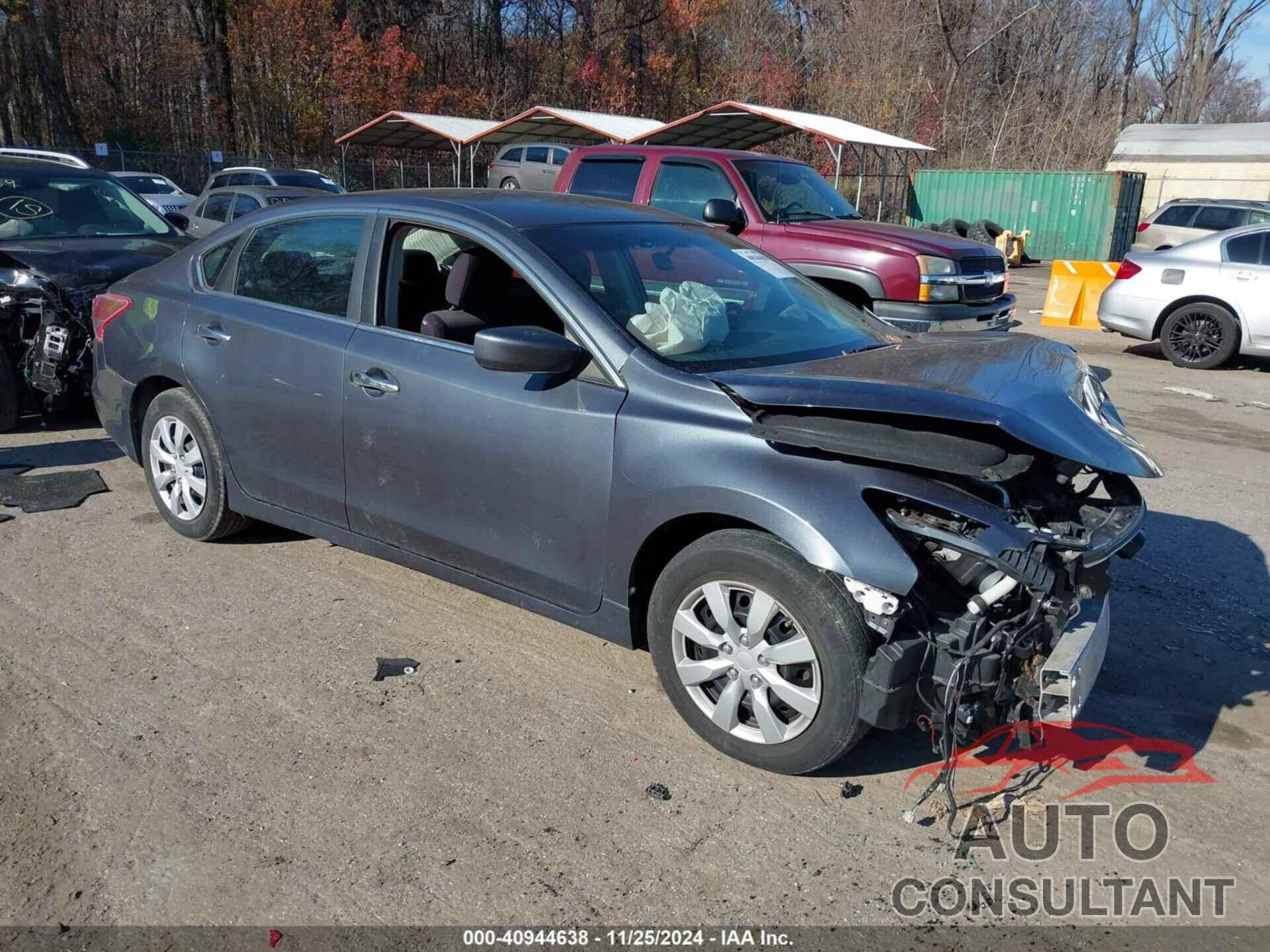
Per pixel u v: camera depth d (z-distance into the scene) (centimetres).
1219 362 1098
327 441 426
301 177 2331
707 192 953
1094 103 3791
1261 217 1847
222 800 313
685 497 325
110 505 561
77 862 286
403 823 305
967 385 315
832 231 895
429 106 3919
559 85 4331
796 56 4494
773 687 319
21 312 675
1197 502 631
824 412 314
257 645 409
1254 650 434
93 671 386
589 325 360
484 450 374
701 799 320
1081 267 1458
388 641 416
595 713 367
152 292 508
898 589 287
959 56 3744
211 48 3625
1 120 3109
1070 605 314
